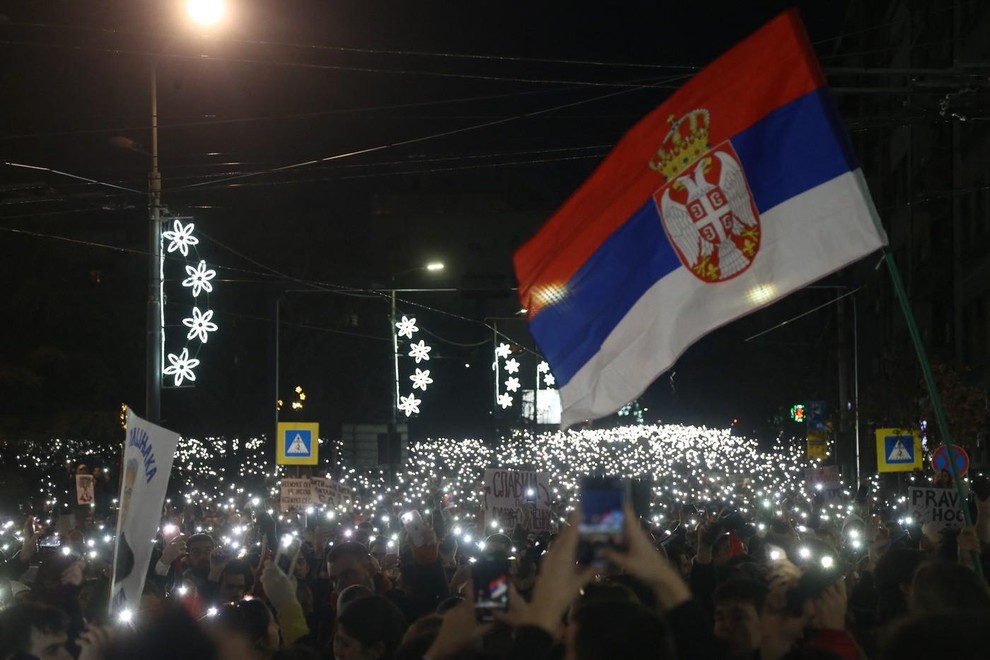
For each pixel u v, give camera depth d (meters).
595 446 44.34
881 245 7.28
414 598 10.65
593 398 7.95
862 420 34.16
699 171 7.71
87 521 24.69
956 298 41.34
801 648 4.76
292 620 9.04
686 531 17.91
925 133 44.31
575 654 3.55
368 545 16.84
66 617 6.39
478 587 4.54
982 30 35.41
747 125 7.61
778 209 7.48
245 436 50.25
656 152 7.88
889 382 33.94
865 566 11.11
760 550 13.40
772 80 7.57
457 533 17.52
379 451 33.09
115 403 43.09
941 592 5.45
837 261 7.31
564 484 33.81
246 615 6.88
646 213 7.88
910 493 15.31
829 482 27.09
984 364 37.03
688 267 7.70
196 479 43.06
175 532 18.88
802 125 7.46
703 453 45.41
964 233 40.28
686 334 7.64
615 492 4.21
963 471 20.91
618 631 3.51
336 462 42.03
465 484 38.62
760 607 6.05
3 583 11.02
